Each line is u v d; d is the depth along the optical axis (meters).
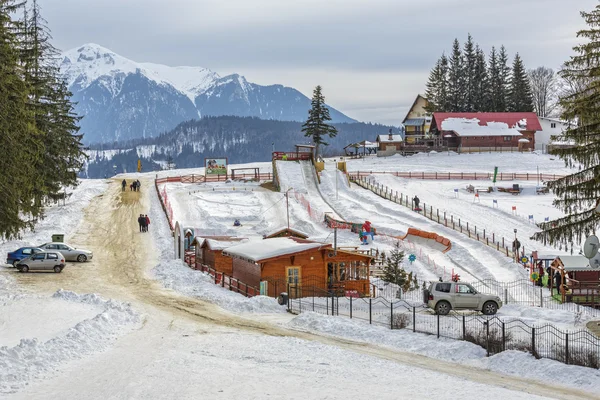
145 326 34.69
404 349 30.17
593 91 36.81
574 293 47.09
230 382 23.72
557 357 27.27
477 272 59.81
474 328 33.78
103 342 30.31
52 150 74.88
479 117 143.50
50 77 78.75
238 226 81.00
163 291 46.97
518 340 30.56
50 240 68.00
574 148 36.94
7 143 41.91
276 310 40.28
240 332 33.56
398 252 58.66
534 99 197.25
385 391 22.86
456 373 26.05
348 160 136.00
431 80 171.12
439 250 67.62
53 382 23.48
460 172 117.56
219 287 48.78
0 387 22.50
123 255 63.81
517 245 63.09
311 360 27.36
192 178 110.94
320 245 47.22
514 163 124.94
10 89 43.59
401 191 99.88
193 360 27.03
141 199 95.12
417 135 165.88
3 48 43.81
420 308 42.78
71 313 36.94
